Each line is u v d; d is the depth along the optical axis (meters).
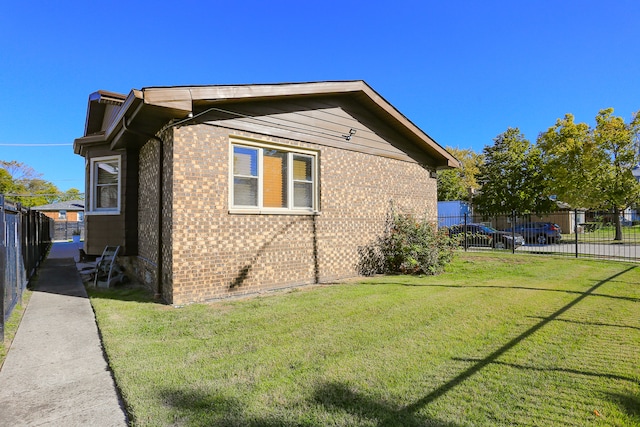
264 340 3.94
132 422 2.36
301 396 2.67
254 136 6.73
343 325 4.47
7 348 3.83
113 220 8.09
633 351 3.49
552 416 2.36
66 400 2.73
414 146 10.36
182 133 5.84
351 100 8.62
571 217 26.70
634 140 17.88
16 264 5.55
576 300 5.70
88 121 11.30
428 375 3.01
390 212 9.43
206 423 2.32
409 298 5.95
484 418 2.35
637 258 11.50
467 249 14.95
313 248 7.64
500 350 3.56
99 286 7.31
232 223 6.36
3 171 40.09
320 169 7.87
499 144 29.48
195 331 4.29
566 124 19.66
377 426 2.28
